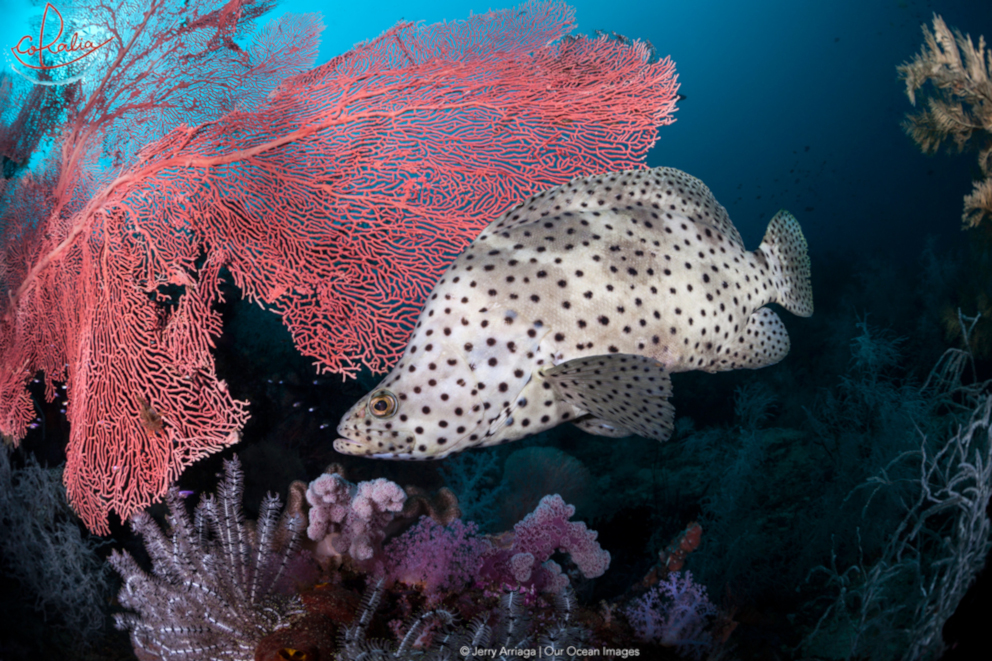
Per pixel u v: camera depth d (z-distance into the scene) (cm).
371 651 52
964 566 66
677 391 256
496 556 64
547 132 78
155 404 76
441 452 55
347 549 64
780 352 64
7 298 100
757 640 84
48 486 97
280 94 81
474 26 81
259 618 57
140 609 61
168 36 85
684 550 70
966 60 111
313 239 78
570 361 53
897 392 147
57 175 94
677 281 57
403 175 79
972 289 146
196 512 66
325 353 78
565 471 105
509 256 56
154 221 78
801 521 124
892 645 77
